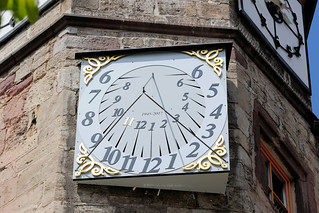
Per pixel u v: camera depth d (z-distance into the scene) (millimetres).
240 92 11953
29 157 11172
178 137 10531
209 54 11195
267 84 12820
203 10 12773
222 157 10258
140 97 10953
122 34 12273
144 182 10297
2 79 12773
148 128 10648
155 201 10305
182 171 10180
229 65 12203
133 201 10281
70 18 12375
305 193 12633
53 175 10523
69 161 10664
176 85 11016
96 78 11172
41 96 11836
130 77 11141
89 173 10320
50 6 12992
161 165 10281
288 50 13680
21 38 13133
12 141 11688
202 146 10391
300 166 12797
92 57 11367
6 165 11422
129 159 10391
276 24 13641
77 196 10273
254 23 13078
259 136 11914
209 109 10734
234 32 12555
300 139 13125
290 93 13250
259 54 12812
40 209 10328
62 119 11141
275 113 12664
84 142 10586
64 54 12016
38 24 12992
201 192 10445
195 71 11086
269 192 11953
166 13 12633
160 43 12242
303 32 14281
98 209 10172
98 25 12328
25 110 11930
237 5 13016
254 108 12094
